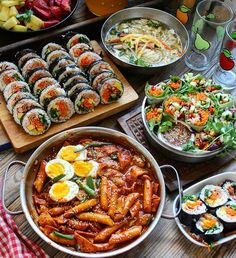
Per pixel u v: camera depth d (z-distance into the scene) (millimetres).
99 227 646
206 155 721
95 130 710
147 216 656
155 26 940
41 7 894
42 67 817
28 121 745
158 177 671
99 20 914
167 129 751
